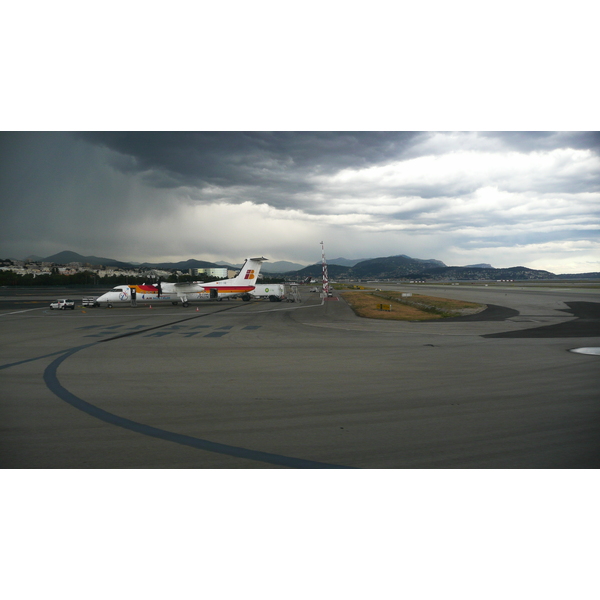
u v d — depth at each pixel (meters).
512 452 8.94
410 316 43.09
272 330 32.06
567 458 8.68
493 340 25.69
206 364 18.73
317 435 9.90
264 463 8.52
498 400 12.70
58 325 36.72
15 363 19.20
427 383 14.92
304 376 16.19
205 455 8.86
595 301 58.44
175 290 62.59
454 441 9.50
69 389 14.34
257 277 71.00
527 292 89.88
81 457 8.82
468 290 106.00
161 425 10.62
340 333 29.94
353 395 13.40
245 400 12.88
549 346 23.14
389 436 9.81
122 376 16.36
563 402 12.45
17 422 10.87
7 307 63.09
